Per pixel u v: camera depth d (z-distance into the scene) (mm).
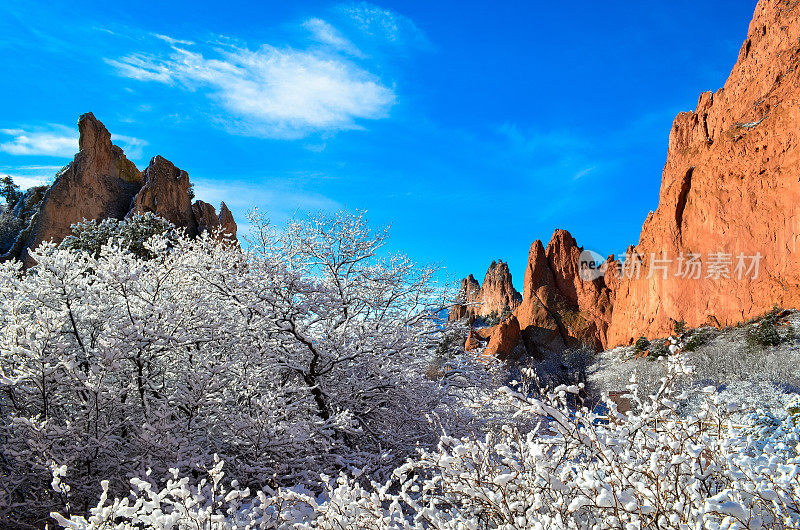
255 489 6098
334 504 3230
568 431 2996
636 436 3023
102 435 5719
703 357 20328
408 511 4348
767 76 30828
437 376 10266
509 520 2629
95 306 6637
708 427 2939
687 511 2197
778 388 12406
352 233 9414
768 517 2283
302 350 7871
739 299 27281
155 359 7055
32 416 6117
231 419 6383
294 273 7566
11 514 5371
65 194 35938
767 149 27719
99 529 3201
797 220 25156
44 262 6082
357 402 8367
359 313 9625
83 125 38875
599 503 2209
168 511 4254
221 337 7375
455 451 3004
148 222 24484
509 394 3281
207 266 8109
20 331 5695
